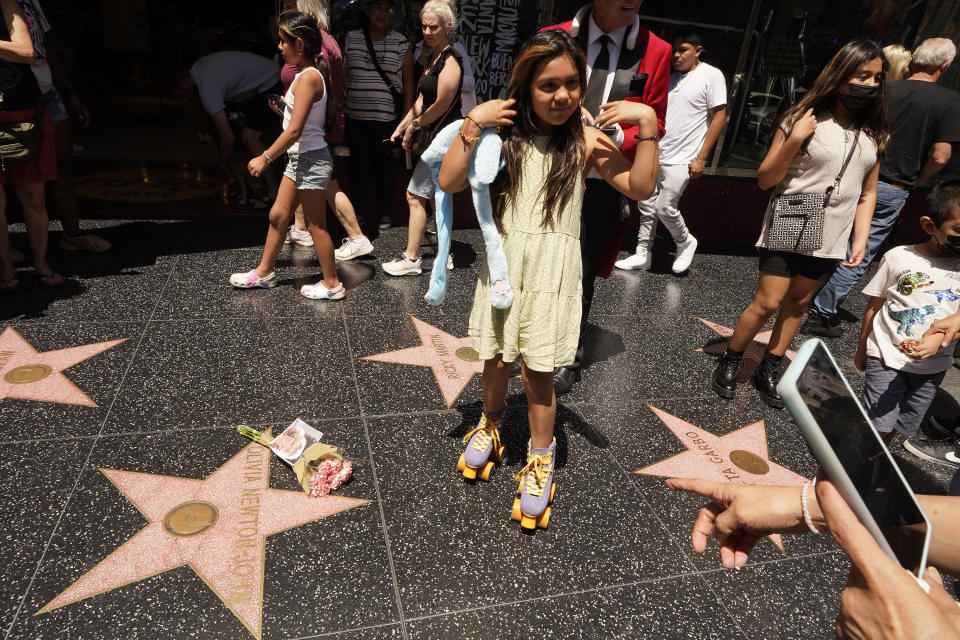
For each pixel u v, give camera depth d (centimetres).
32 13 380
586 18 300
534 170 208
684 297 492
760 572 226
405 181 596
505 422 302
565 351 221
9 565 203
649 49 302
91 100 1049
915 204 692
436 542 225
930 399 276
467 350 367
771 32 591
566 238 212
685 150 493
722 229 656
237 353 344
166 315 382
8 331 350
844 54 286
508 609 201
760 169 316
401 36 519
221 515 229
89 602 192
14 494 232
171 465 253
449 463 268
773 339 350
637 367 372
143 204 591
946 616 70
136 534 218
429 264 492
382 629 190
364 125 538
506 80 583
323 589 202
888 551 69
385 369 339
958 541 89
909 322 265
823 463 69
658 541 236
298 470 247
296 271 467
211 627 187
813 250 307
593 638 194
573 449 288
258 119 566
